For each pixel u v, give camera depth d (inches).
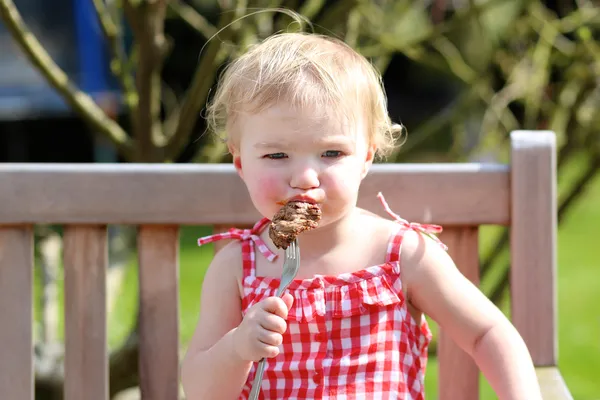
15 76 168.4
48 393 84.5
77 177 62.2
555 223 62.0
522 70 98.2
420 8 108.4
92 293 62.7
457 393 62.9
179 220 62.2
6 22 75.0
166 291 62.8
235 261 59.7
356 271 58.3
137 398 84.9
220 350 57.0
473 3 87.0
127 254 102.9
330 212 56.7
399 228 59.2
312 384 57.7
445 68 97.8
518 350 57.8
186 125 77.4
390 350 57.9
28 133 223.3
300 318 57.8
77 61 155.8
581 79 92.3
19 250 62.7
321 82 56.6
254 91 56.6
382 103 58.9
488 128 97.7
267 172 56.5
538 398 56.9
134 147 79.0
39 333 100.1
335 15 82.2
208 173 62.2
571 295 167.8
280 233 55.2
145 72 76.3
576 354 131.3
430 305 58.6
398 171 62.3
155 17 75.4
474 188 62.2
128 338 81.7
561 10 118.8
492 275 112.3
